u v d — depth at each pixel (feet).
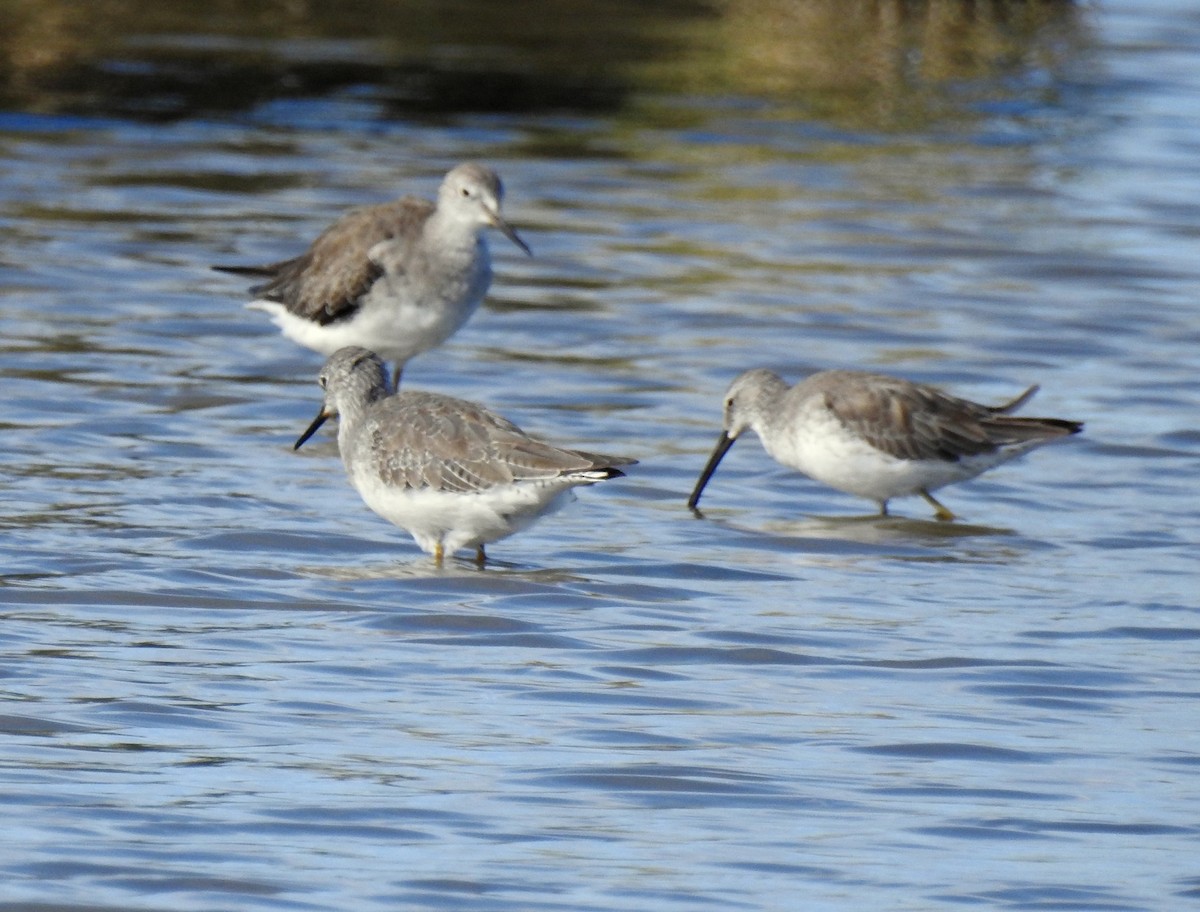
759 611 46.24
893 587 48.44
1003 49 130.93
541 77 114.32
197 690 39.52
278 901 30.30
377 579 47.62
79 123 98.63
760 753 37.24
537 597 46.73
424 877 31.32
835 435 54.49
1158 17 146.72
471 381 66.54
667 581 48.44
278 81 109.60
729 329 73.72
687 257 82.94
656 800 34.83
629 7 136.46
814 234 87.40
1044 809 34.83
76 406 61.05
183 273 76.74
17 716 37.58
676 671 41.93
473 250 62.54
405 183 90.94
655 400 65.57
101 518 51.01
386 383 51.19
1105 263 84.79
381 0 133.18
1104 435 63.05
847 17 135.74
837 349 71.72
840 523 54.49
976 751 37.65
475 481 47.32
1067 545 52.60
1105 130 110.73
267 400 63.57
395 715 38.63
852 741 38.01
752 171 97.86
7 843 31.89
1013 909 30.71
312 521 51.93
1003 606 47.09
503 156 97.60
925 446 54.44
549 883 31.27
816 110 111.65
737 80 117.60
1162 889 31.55
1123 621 46.06
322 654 42.14
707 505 55.93
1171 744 38.22
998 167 101.35
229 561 48.29
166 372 65.51
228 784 34.81
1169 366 71.10
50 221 82.28
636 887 31.24
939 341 73.15
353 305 61.93
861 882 31.63
